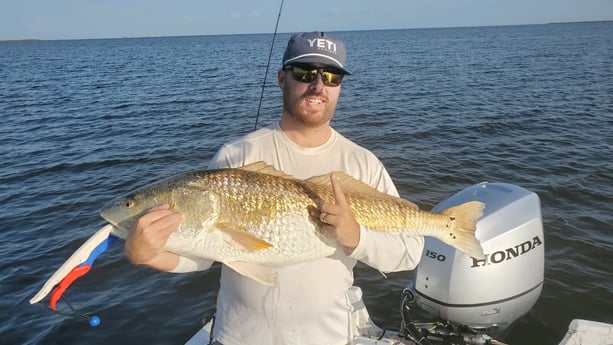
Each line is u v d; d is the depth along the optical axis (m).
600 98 20.53
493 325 3.69
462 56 55.25
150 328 5.44
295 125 2.65
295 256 2.51
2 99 28.41
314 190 2.57
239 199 2.52
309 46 2.45
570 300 5.44
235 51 94.69
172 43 192.75
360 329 3.76
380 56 61.62
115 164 12.62
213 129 17.17
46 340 5.23
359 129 15.76
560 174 10.14
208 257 2.50
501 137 14.02
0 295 6.17
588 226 7.36
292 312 2.50
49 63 71.88
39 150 14.50
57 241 7.80
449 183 9.91
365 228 2.40
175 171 11.83
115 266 6.76
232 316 2.59
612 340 3.17
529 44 78.31
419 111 19.05
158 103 24.66
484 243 3.62
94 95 29.39
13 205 9.64
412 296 3.88
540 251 3.81
